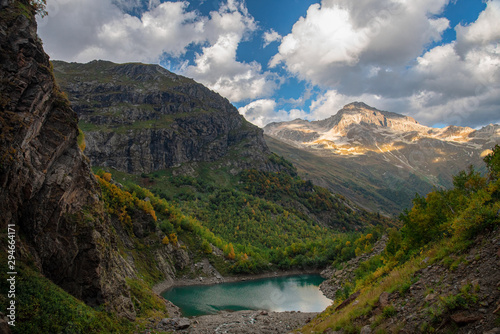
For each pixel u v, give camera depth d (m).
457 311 14.27
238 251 145.50
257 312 59.81
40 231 30.69
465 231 20.47
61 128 34.69
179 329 43.38
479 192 24.00
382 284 24.83
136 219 107.00
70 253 33.22
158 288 88.25
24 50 30.41
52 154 32.88
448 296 15.73
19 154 28.23
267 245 175.62
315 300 82.12
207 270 118.19
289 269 140.38
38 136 32.00
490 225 19.16
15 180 27.73
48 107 33.56
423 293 18.17
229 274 121.62
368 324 19.61
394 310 18.52
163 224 121.88
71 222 34.09
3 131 26.73
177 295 85.38
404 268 25.84
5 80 28.47
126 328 35.84
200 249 127.62
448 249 21.03
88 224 35.97
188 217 161.62
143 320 42.66
